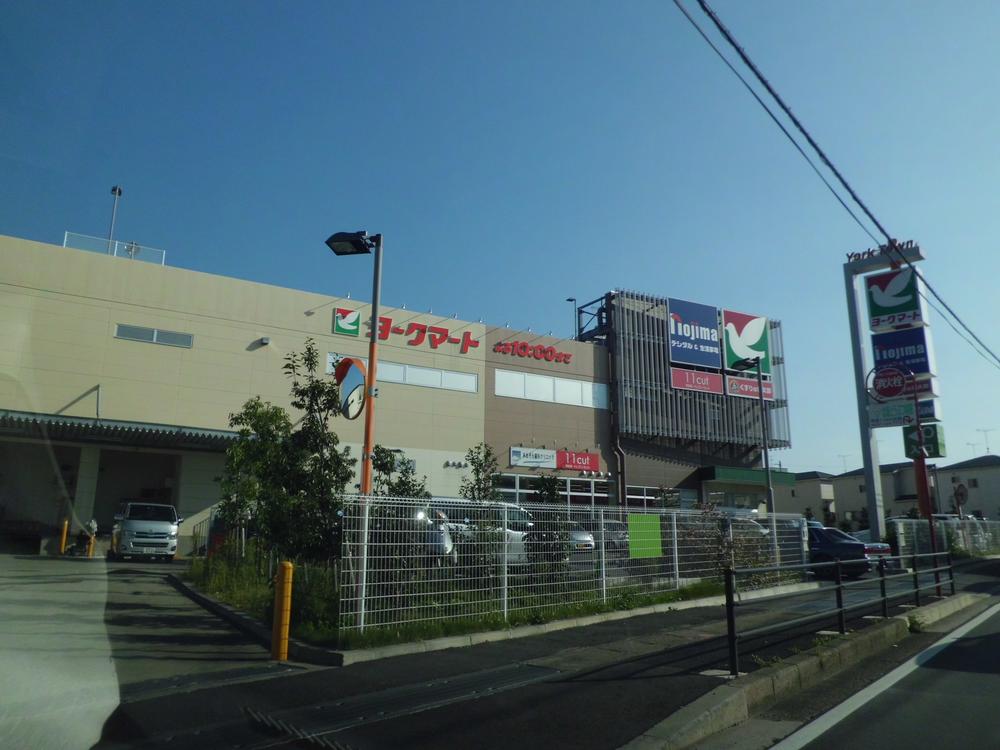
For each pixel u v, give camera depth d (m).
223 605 12.37
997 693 7.57
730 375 41.44
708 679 7.29
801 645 9.12
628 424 37.38
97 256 25.34
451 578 10.15
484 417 33.62
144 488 28.44
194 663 8.40
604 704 6.52
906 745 5.88
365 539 9.27
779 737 6.09
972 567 27.47
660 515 14.14
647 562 13.58
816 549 22.12
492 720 6.14
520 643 9.71
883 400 27.75
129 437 23.98
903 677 8.34
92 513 24.39
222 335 27.34
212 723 6.08
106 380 24.94
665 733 5.67
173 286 26.66
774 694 7.28
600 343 39.06
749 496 41.88
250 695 6.95
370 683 7.43
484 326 34.41
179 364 26.36
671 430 38.78
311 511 10.59
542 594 11.38
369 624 9.13
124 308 25.59
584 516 12.44
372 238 13.30
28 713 5.03
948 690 7.70
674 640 9.78
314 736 5.77
